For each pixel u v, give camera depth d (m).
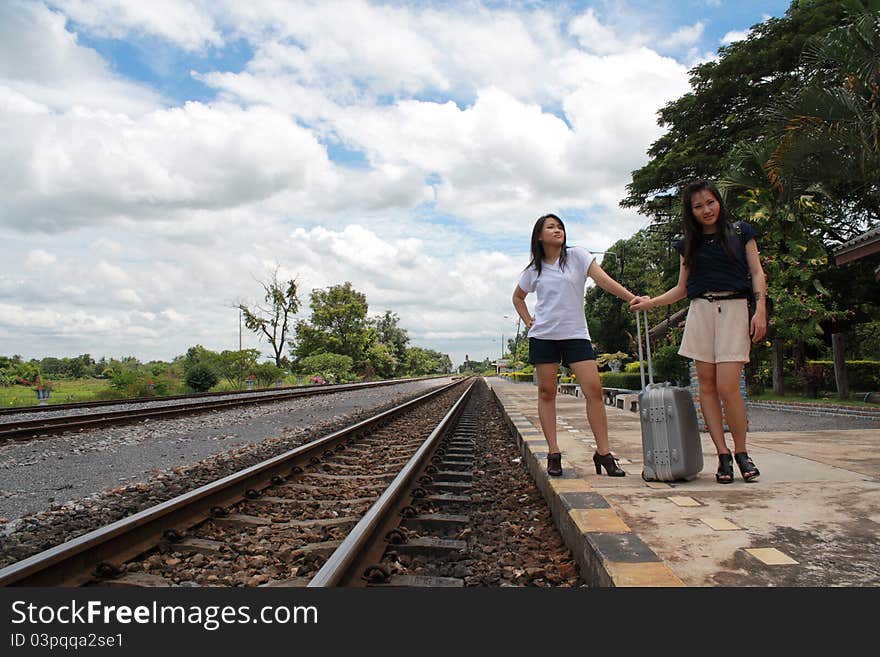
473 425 11.96
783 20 21.36
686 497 3.64
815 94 9.72
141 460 7.52
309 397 22.98
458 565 3.28
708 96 23.06
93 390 33.09
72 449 8.36
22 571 2.71
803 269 14.62
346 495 5.14
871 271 17.62
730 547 2.66
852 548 2.61
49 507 5.03
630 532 2.88
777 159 10.39
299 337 64.75
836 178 10.71
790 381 18.17
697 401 7.57
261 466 5.35
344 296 67.94
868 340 17.30
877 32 9.36
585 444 6.32
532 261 4.55
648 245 39.41
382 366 73.50
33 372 38.34
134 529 3.53
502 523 4.21
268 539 3.81
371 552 3.34
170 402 19.27
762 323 3.83
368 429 10.24
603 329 44.16
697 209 4.02
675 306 23.95
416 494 4.98
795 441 6.01
